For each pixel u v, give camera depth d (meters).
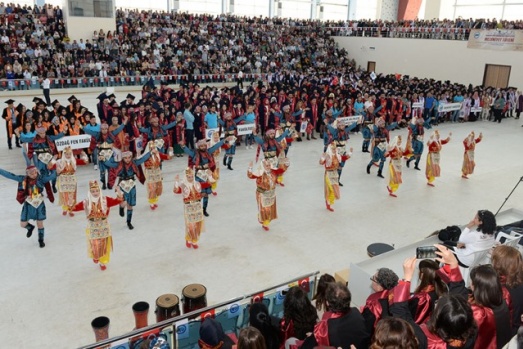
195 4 37.91
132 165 8.59
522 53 23.72
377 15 40.62
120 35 27.98
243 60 30.06
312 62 32.19
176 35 29.73
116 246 8.05
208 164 9.14
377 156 12.11
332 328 3.64
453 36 27.20
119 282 6.96
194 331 4.60
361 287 5.79
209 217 9.38
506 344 3.64
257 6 40.53
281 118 14.97
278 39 33.22
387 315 3.77
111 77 25.44
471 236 5.83
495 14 33.84
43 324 5.97
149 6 36.50
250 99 15.59
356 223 9.33
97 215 7.00
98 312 6.24
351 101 16.83
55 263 7.43
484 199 10.93
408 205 10.41
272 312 5.22
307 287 5.42
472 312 3.27
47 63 24.44
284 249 8.14
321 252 8.07
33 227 8.05
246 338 3.27
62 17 28.41
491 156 14.91
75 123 12.17
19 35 25.72
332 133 11.61
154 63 27.22
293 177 12.02
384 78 25.45
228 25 32.94
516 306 4.07
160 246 8.12
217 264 7.57
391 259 6.23
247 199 10.41
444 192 11.34
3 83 22.84
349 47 33.78
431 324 3.35
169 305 4.96
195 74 27.86
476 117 21.45
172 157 13.56
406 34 29.81
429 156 11.59
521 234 6.43
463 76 26.75
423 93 19.55
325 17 42.81
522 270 4.18
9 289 6.68
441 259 4.36
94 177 11.50
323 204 10.26
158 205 9.91
